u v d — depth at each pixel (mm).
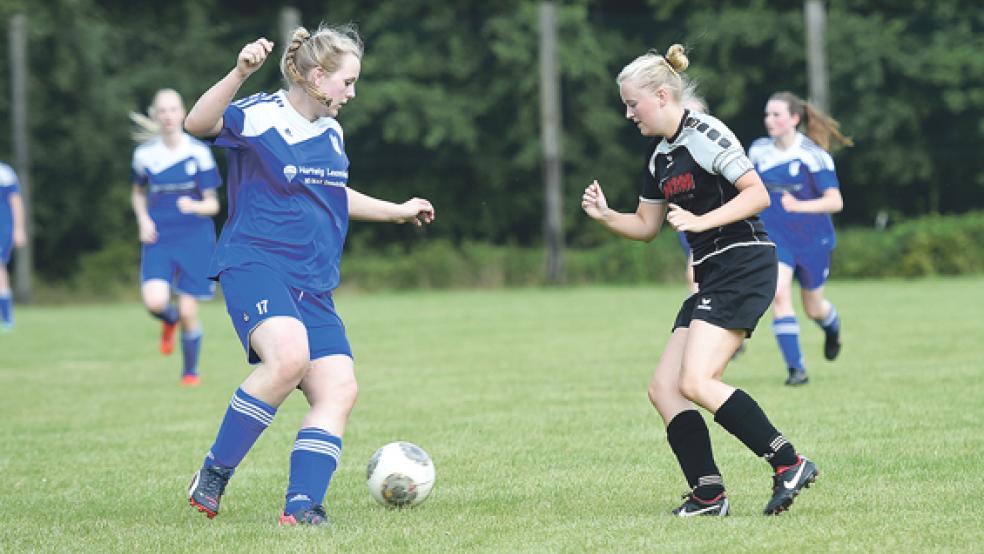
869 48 67312
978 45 68500
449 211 73750
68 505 14562
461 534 11977
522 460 16453
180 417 22031
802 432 17750
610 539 11547
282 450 18172
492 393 23594
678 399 12906
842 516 12266
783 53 68875
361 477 15773
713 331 12625
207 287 27453
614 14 77750
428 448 17641
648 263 63844
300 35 12930
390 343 34844
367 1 75188
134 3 74812
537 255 65375
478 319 42906
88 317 51188
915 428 17766
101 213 69312
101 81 68062
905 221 68188
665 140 13055
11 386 27266
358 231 72062
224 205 69125
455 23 71125
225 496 14789
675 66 12977
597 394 22984
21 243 42125
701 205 12906
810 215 23656
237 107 12977
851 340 31281
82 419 22031
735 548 11000
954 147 70000
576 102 71750
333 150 13312
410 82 70625
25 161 62469
